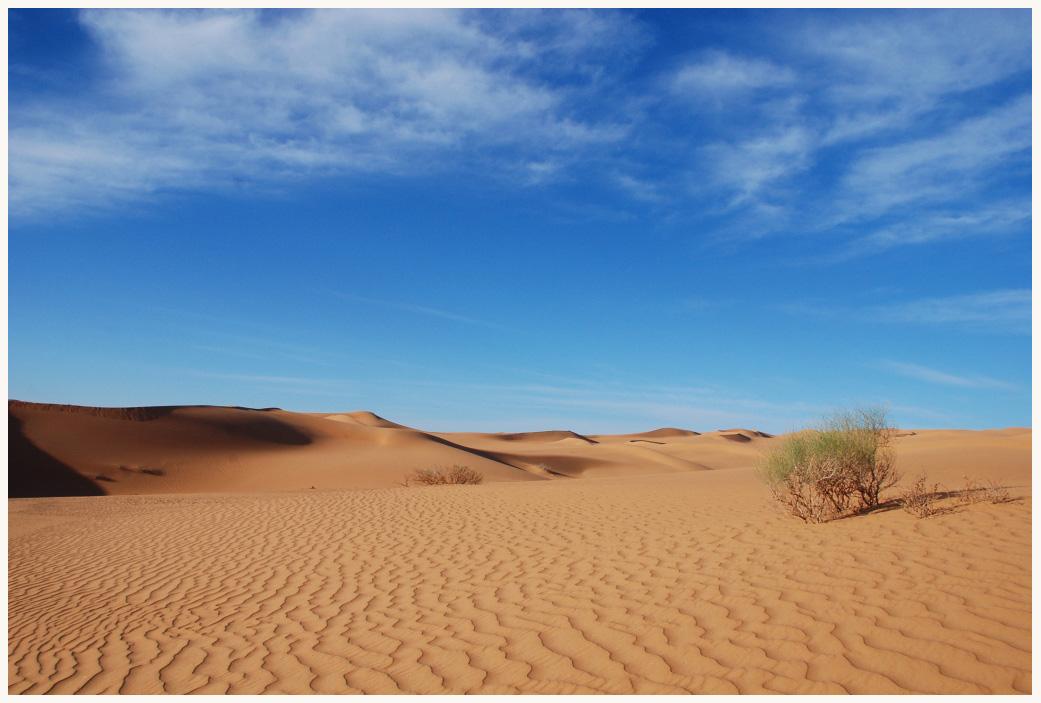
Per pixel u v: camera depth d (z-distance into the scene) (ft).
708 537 26.03
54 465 144.25
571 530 31.78
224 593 24.57
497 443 318.86
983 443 116.78
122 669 16.92
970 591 15.65
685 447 278.26
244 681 15.35
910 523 23.25
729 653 13.92
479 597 20.86
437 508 44.73
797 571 19.20
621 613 17.46
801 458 28.73
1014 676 11.52
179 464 157.99
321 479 143.43
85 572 29.94
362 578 25.18
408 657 15.96
